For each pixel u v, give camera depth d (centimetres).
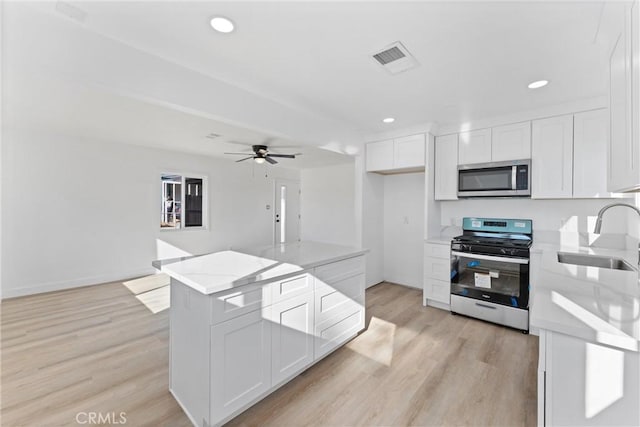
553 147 282
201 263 200
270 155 408
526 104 281
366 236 422
